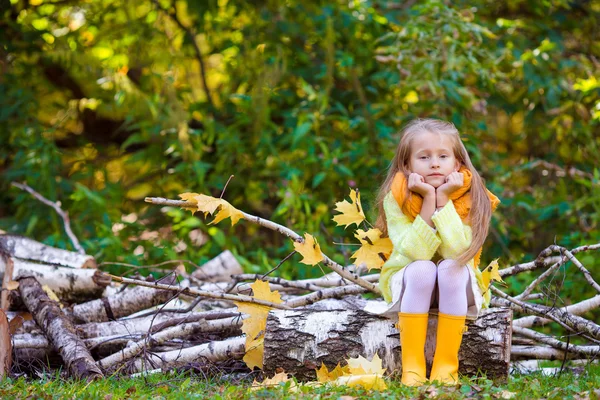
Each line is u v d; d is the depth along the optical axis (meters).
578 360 4.94
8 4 8.86
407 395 3.36
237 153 8.65
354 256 4.18
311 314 4.14
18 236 5.73
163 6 9.66
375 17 9.09
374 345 4.03
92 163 9.70
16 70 9.23
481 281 3.91
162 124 8.47
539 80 8.55
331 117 8.51
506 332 3.91
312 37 9.27
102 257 7.03
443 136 3.91
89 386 3.77
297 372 4.09
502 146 9.99
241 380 4.31
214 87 10.19
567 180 8.94
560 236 8.35
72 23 9.62
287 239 8.02
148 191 9.27
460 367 3.94
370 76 9.05
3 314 4.38
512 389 3.62
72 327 4.70
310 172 8.48
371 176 8.34
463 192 3.89
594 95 8.80
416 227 3.76
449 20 7.93
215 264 6.33
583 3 9.59
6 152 8.91
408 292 3.79
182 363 4.51
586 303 4.86
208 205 4.14
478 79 8.54
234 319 4.73
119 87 8.90
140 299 5.23
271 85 8.52
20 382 3.95
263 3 9.28
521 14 9.66
